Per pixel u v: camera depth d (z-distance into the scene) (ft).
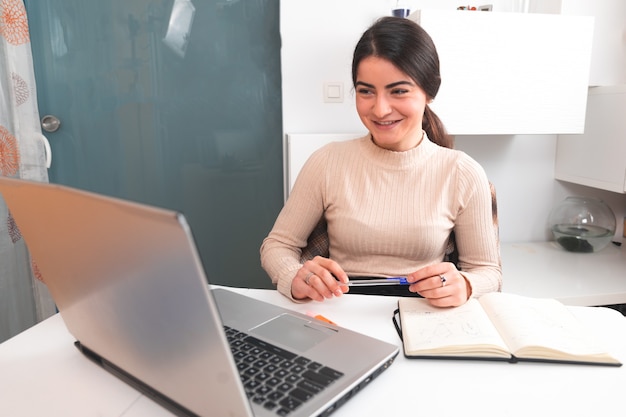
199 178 6.45
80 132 6.19
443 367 2.18
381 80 3.36
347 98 5.90
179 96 6.20
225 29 6.08
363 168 3.87
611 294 4.73
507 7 5.98
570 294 4.70
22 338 2.47
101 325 1.87
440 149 3.89
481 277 3.30
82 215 1.47
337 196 3.87
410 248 3.70
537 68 5.22
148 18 5.96
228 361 1.36
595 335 2.44
